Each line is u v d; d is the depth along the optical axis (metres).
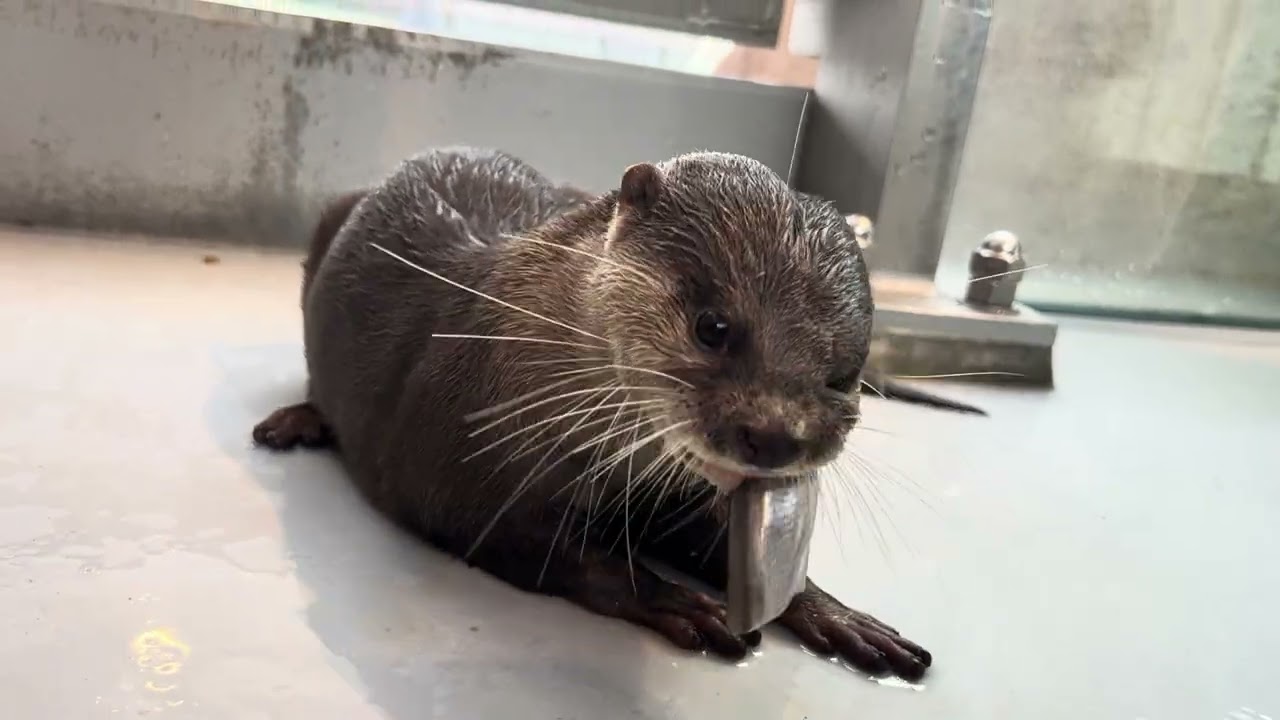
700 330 0.31
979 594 0.41
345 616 0.34
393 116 0.76
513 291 0.37
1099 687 0.36
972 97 0.74
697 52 0.86
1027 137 0.86
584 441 0.36
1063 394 0.70
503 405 0.36
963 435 0.59
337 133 0.75
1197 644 0.40
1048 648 0.38
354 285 0.44
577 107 0.79
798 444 0.30
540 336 0.36
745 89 0.82
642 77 0.80
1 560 0.34
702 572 0.40
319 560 0.37
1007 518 0.49
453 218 0.44
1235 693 0.37
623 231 0.34
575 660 0.33
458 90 0.77
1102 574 0.44
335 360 0.44
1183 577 0.45
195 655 0.31
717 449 0.30
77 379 0.49
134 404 0.48
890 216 0.75
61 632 0.31
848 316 0.32
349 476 0.44
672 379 0.31
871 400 0.64
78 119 0.70
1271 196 0.94
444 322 0.40
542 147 0.80
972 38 0.72
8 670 0.29
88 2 0.68
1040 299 0.92
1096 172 0.89
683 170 0.35
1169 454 0.61
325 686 0.30
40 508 0.37
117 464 0.42
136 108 0.71
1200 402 0.72
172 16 0.70
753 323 0.31
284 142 0.75
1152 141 0.89
